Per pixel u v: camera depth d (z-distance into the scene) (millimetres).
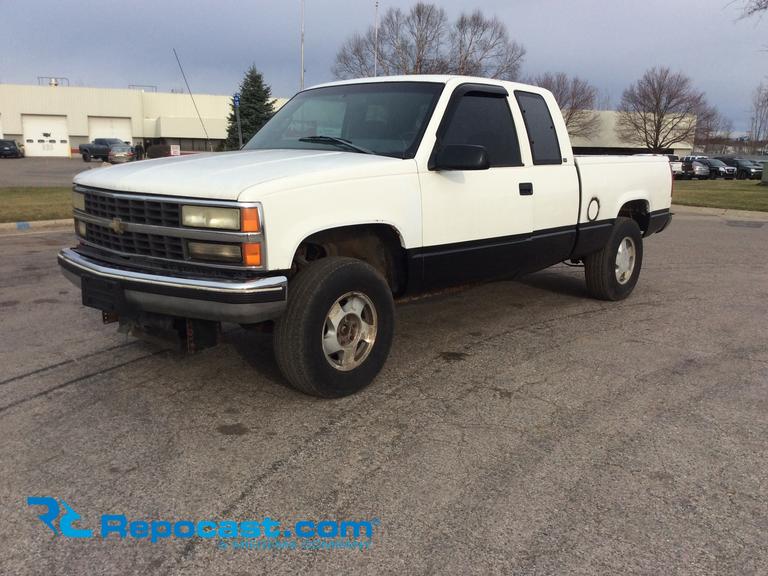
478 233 4664
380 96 4773
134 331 3980
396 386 4285
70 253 4141
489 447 3453
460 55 47500
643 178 6715
